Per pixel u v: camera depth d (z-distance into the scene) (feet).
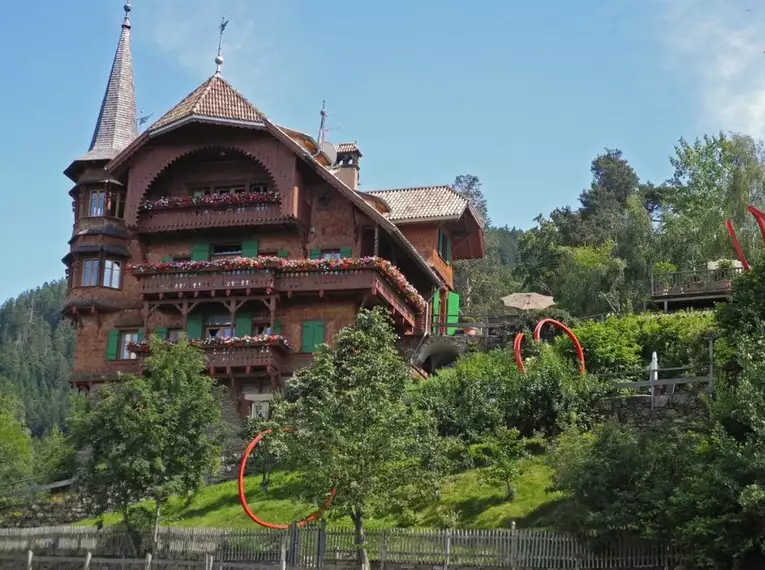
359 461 102.12
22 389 374.63
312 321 162.09
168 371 121.08
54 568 112.47
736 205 203.31
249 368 156.25
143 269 162.50
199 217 169.17
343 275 158.81
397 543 101.19
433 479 106.32
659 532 90.58
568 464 99.19
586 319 179.11
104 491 115.85
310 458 104.68
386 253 173.78
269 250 170.19
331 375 115.03
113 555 114.42
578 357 138.62
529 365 131.54
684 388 122.83
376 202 177.37
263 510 122.52
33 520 139.44
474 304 259.60
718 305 115.03
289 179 165.99
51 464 126.00
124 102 185.78
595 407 123.95
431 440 110.42
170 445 117.29
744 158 218.18
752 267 115.24
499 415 124.88
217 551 108.58
